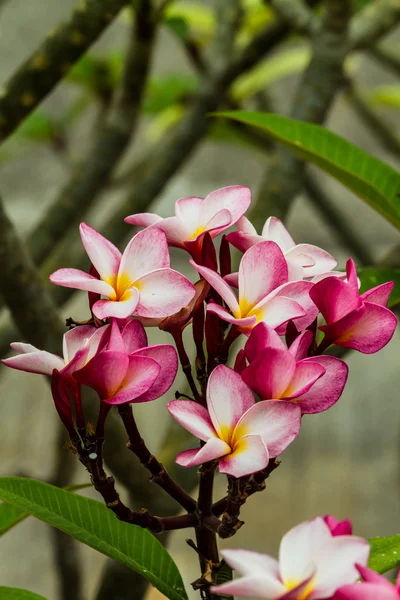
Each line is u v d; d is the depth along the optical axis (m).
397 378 5.39
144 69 1.96
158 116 2.82
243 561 0.90
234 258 1.43
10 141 2.86
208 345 1.03
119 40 4.71
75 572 2.38
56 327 1.38
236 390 0.97
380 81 5.05
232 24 2.31
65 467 2.18
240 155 5.29
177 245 1.05
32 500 1.11
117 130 2.02
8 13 5.03
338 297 1.01
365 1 2.38
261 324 0.97
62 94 4.71
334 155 1.29
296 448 5.25
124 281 1.00
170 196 5.12
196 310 1.02
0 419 5.27
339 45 1.66
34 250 2.01
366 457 5.24
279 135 1.28
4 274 1.34
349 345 1.02
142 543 1.12
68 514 1.11
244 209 1.05
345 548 0.91
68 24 1.43
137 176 2.53
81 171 2.07
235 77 2.12
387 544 1.11
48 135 2.81
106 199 4.93
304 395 0.99
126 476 1.35
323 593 0.90
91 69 2.41
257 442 0.95
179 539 4.55
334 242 5.37
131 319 1.00
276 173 1.62
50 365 1.00
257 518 4.87
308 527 0.91
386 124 2.83
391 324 1.01
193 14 2.81
